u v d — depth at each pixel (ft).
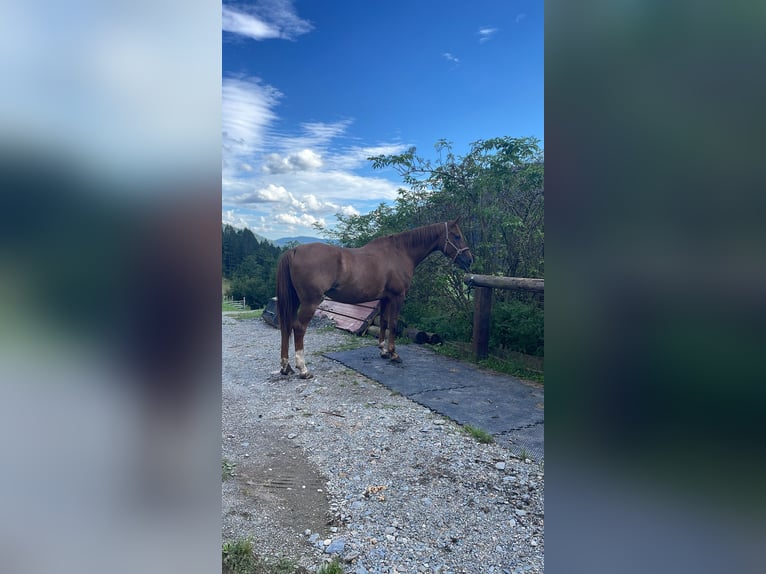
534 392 11.02
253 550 5.11
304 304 12.37
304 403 10.43
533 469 7.20
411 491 6.54
